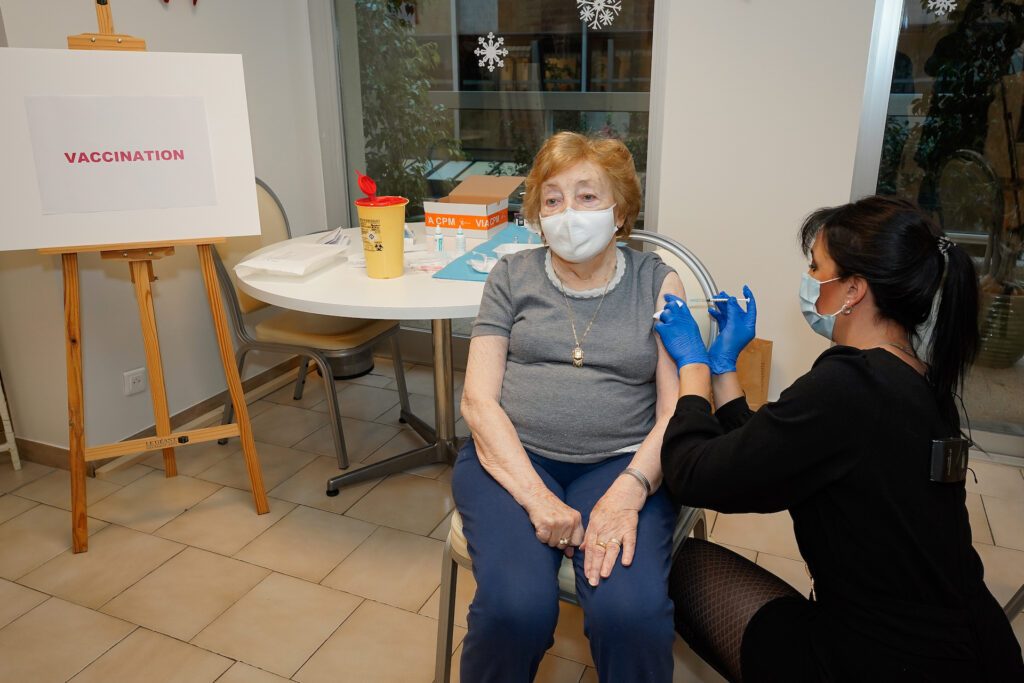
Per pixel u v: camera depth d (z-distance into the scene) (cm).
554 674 161
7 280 233
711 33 239
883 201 102
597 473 135
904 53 233
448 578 138
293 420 284
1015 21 219
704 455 107
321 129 320
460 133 300
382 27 297
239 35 276
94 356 239
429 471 246
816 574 105
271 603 183
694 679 156
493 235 244
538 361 139
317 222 332
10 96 173
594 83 271
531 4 270
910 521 95
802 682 103
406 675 160
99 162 183
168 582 190
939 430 96
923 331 101
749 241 255
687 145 254
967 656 95
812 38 228
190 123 188
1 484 238
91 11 226
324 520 218
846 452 96
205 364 282
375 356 347
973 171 238
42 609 180
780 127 240
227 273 244
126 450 204
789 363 262
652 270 143
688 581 124
